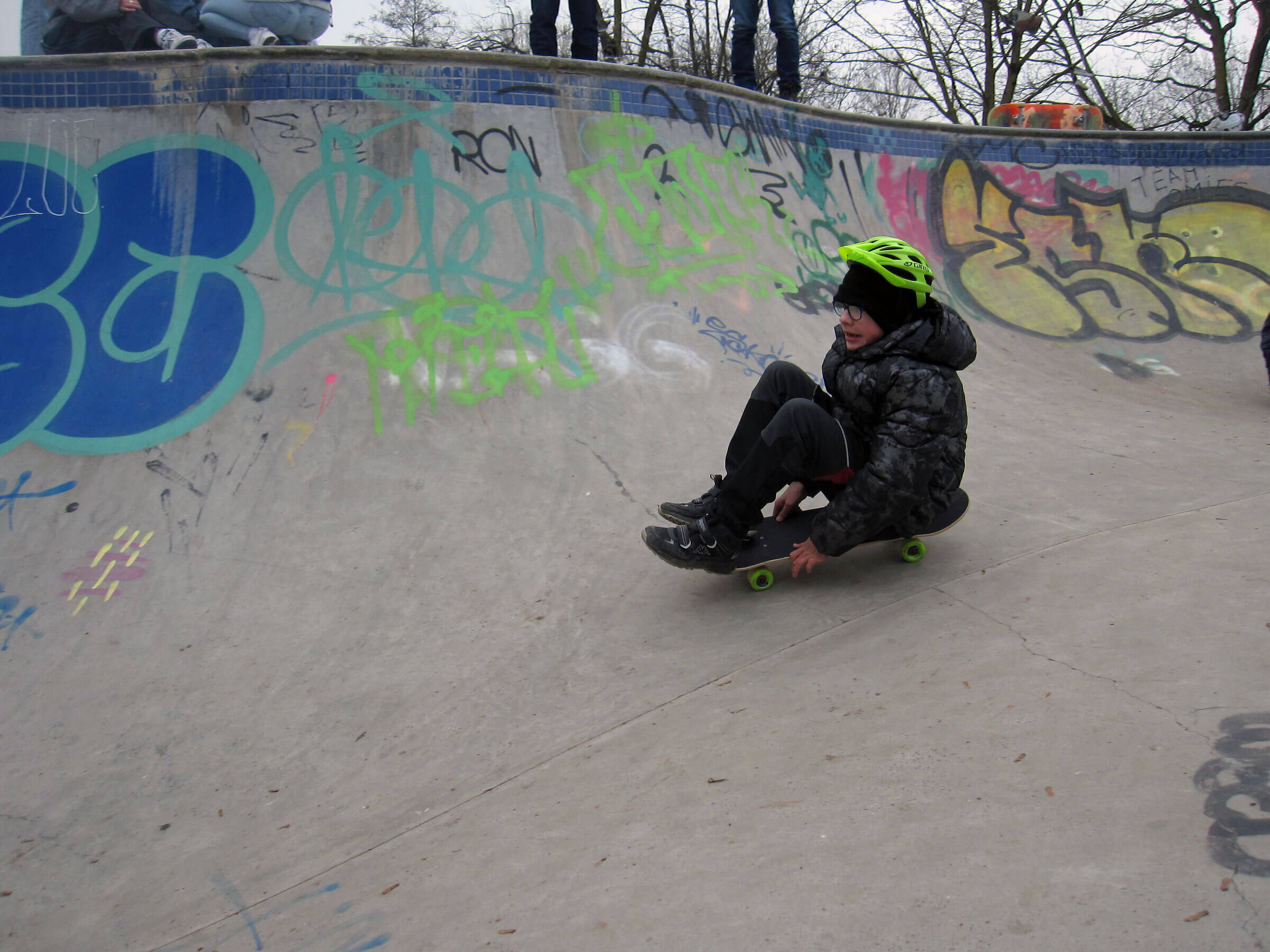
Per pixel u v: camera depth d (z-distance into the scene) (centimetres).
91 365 463
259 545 380
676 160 614
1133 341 691
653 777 212
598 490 412
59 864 243
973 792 175
